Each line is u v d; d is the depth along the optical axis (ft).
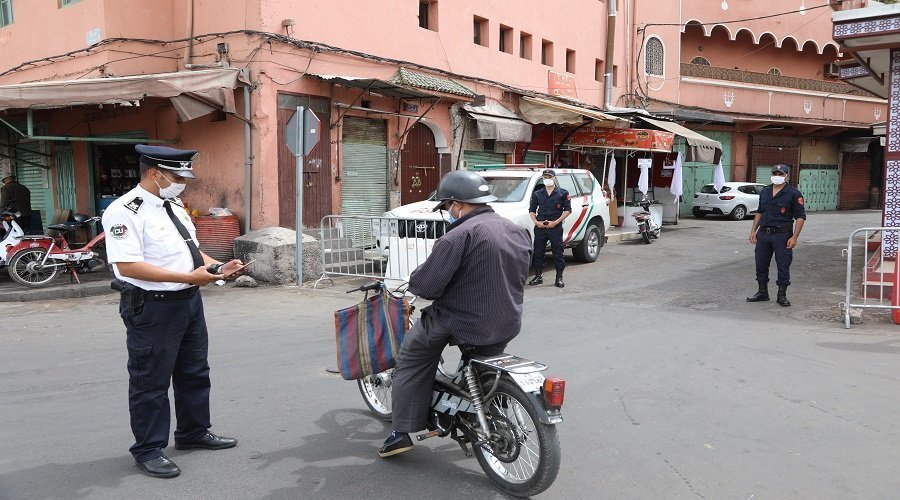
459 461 13.38
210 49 38.58
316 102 40.04
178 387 13.52
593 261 43.73
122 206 12.07
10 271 31.65
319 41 39.81
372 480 12.44
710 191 81.97
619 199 73.05
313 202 40.27
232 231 36.63
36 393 17.08
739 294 31.40
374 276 34.01
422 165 49.60
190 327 13.26
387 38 44.70
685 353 20.99
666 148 58.44
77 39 41.37
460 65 51.65
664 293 32.07
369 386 15.80
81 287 32.04
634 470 12.85
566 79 66.49
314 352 21.20
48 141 49.42
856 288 32.17
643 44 79.66
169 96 33.06
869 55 32.53
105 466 12.87
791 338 23.00
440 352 12.41
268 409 16.08
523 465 12.61
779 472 12.72
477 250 11.39
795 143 99.14
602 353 20.99
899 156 30.66
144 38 40.04
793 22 92.63
